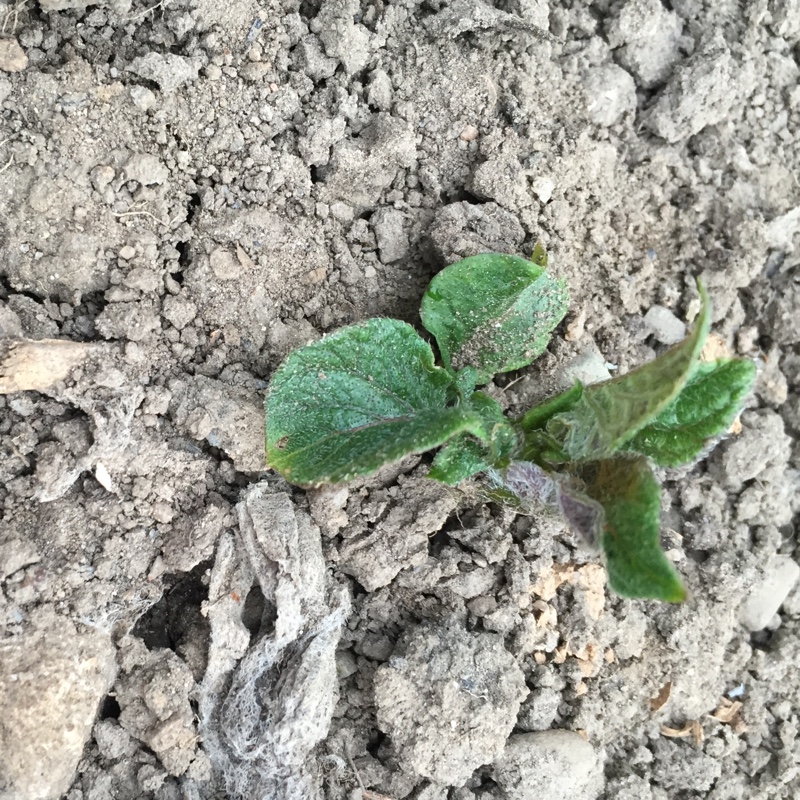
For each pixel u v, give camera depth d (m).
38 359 0.19
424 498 0.21
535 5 0.22
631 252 0.23
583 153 0.22
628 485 0.15
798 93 0.24
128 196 0.20
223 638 0.19
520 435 0.18
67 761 0.18
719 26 0.24
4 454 0.19
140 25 0.20
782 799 0.23
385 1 0.22
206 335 0.20
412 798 0.20
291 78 0.21
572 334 0.22
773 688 0.23
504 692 0.20
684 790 0.22
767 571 0.23
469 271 0.20
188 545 0.19
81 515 0.19
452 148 0.22
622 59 0.23
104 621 0.19
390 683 0.19
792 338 0.24
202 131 0.20
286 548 0.19
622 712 0.22
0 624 0.18
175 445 0.20
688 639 0.22
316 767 0.19
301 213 0.21
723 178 0.24
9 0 0.19
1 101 0.19
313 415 0.18
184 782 0.19
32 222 0.19
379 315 0.22
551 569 0.21
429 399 0.19
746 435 0.23
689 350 0.14
